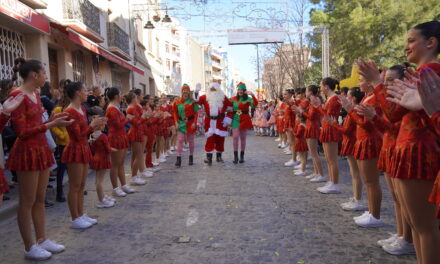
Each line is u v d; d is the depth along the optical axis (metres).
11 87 5.86
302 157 7.66
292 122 8.82
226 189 6.50
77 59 13.41
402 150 2.64
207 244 3.93
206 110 9.30
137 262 3.52
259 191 6.30
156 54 26.89
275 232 4.25
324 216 4.83
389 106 2.66
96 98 7.99
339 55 20.61
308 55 21.06
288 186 6.66
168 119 10.66
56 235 4.34
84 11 12.63
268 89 36.66
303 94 8.41
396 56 19.84
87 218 4.71
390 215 4.78
